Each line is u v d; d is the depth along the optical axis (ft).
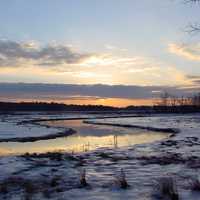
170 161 45.34
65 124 205.36
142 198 24.79
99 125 191.93
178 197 24.16
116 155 56.49
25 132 126.31
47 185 31.35
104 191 27.61
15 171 40.09
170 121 217.36
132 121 225.97
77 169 40.63
